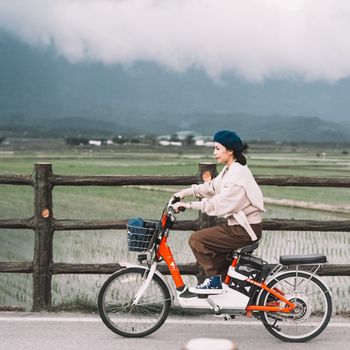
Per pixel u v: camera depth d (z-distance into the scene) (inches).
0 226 291.0
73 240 710.5
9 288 474.9
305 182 293.1
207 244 235.8
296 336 236.8
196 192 241.4
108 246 668.1
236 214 230.7
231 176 230.8
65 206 1257.4
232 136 234.8
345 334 247.4
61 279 492.7
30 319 266.8
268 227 289.4
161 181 297.3
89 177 296.7
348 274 284.8
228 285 236.7
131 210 1170.0
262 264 236.2
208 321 266.2
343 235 767.1
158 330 250.7
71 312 284.7
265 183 294.5
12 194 1648.6
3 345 227.1
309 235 765.3
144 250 235.0
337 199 1469.0
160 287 241.8
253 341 237.3
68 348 224.2
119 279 245.9
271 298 237.0
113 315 257.9
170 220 237.0
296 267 236.2
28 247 684.1
